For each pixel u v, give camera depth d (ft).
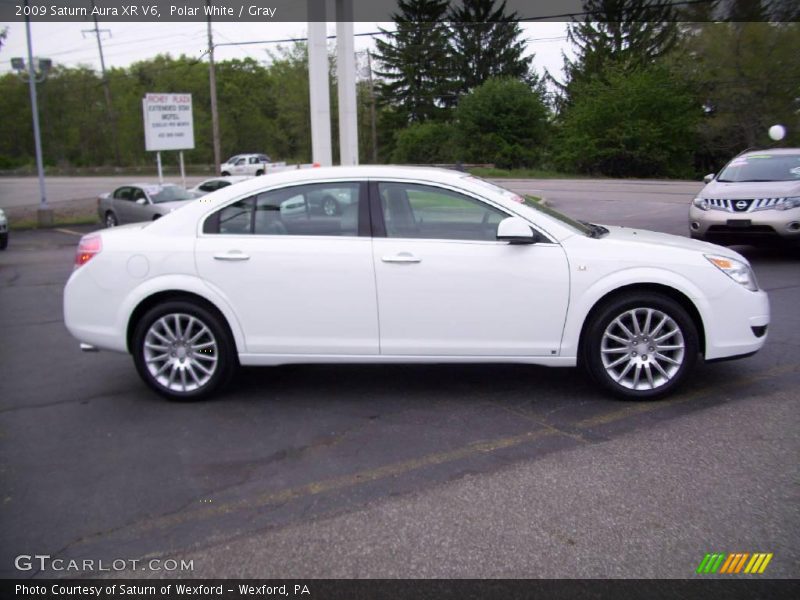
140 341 17.53
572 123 167.43
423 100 214.28
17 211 92.02
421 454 14.43
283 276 16.83
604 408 16.69
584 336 16.92
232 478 13.60
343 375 19.71
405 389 18.44
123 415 17.07
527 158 178.70
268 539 11.40
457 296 16.52
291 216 17.13
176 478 13.65
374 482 13.25
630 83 159.53
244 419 16.63
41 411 17.48
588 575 10.22
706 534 11.18
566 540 11.09
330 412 16.96
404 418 16.43
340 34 60.08
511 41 212.02
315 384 19.02
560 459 13.97
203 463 14.30
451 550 10.91
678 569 10.31
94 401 18.16
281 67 218.18
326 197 17.06
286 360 17.25
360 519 11.92
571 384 18.48
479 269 16.42
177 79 223.92
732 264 16.79
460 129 185.26
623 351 16.81
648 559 10.56
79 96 226.79
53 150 225.35
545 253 16.47
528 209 16.80
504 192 17.46
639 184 118.11
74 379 20.11
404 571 10.43
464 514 11.96
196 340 17.58
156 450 14.97
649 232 19.25
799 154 36.76
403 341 16.81
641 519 11.65
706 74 154.20
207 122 220.23
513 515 11.88
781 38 144.05
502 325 16.62
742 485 12.70
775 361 19.83
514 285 16.43
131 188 65.41
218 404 17.69
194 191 67.82
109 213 67.72
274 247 16.88
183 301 17.38
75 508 12.56
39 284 38.06
